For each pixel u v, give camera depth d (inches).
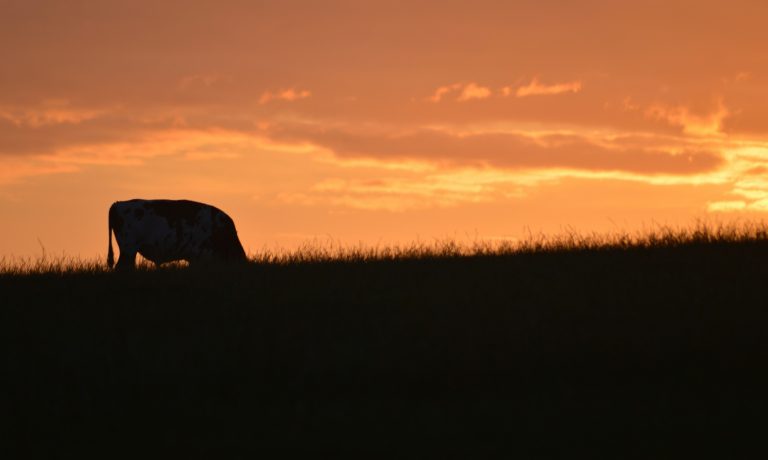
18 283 1948.8
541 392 1286.9
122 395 1298.0
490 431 1137.4
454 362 1384.1
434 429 1149.7
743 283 1750.7
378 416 1200.2
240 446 1110.4
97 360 1408.7
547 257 2123.5
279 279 1921.8
